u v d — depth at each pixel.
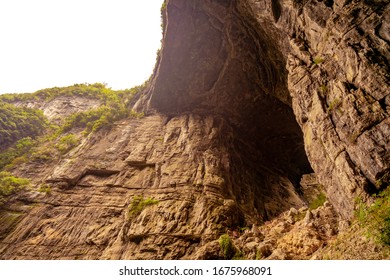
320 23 11.47
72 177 18.16
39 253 14.13
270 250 10.98
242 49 19.55
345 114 9.23
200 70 21.86
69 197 17.19
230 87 21.81
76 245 14.39
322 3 11.55
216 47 20.67
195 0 19.34
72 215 16.06
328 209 11.25
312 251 9.66
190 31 20.56
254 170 22.28
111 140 21.19
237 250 12.15
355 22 10.12
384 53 9.12
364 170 8.28
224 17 18.84
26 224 15.70
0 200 16.98
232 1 17.94
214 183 16.58
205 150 19.20
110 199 16.72
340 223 9.18
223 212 14.83
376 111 8.43
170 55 21.80
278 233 12.83
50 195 17.31
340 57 10.20
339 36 10.43
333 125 9.61
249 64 20.17
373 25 9.67
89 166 18.97
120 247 13.83
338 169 9.14
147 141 20.55
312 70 11.39
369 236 6.90
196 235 13.45
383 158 7.82
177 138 20.45
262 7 15.00
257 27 17.50
